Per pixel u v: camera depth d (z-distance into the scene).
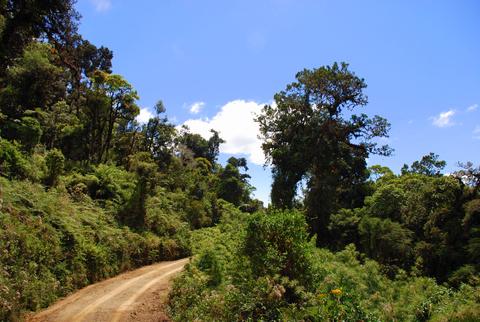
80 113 36.66
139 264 20.94
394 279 21.58
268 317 8.89
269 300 9.15
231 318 9.12
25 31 18.34
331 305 8.52
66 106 37.31
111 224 21.31
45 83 33.91
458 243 26.77
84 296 13.05
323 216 37.66
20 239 11.66
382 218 33.31
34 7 17.22
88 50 51.50
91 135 36.25
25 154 20.58
